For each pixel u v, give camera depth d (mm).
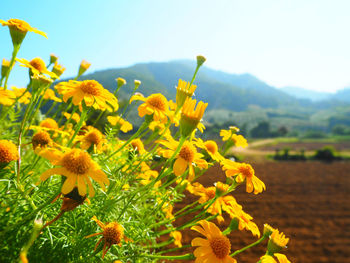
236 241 8070
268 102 167000
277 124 110750
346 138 70188
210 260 1355
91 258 1225
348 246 9234
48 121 1991
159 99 1806
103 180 1122
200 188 2025
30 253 1119
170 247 4086
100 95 1555
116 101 1672
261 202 12570
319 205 13492
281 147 51500
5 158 1097
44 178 1000
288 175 20312
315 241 9406
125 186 1644
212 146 2033
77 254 1258
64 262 1216
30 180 1353
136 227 1597
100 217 1438
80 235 1310
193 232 6891
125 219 1598
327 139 70500
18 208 1194
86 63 2166
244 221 1673
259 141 64000
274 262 1386
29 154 1896
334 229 10656
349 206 13602
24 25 1415
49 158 1056
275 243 1505
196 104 1408
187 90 1411
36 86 1353
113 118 2182
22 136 1465
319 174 21266
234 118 107188
